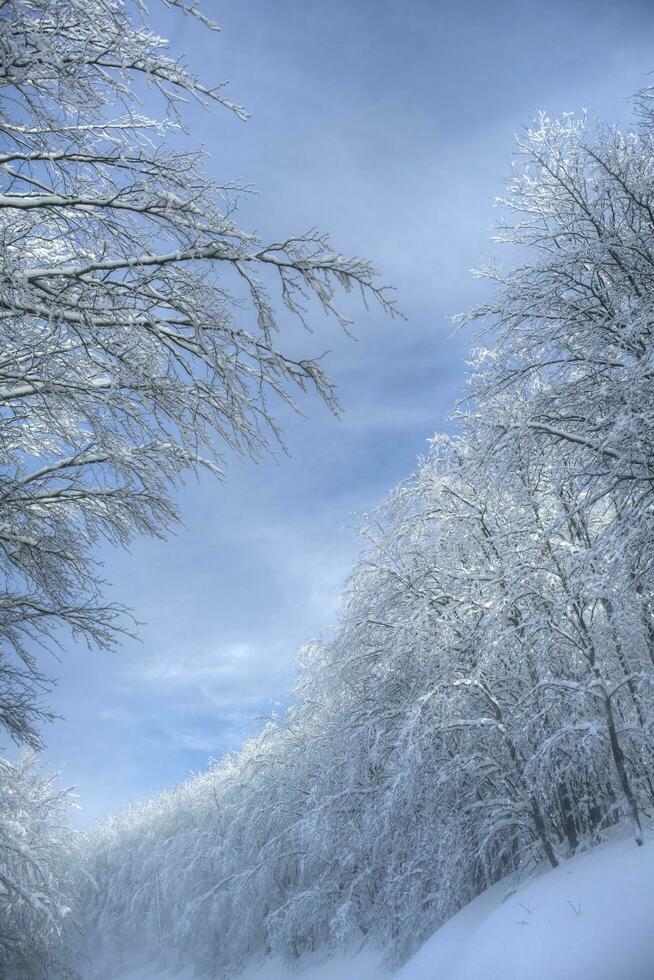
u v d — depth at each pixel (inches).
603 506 567.8
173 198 240.8
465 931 475.5
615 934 295.9
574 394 447.2
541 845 513.0
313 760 840.3
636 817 406.3
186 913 1063.6
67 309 244.4
